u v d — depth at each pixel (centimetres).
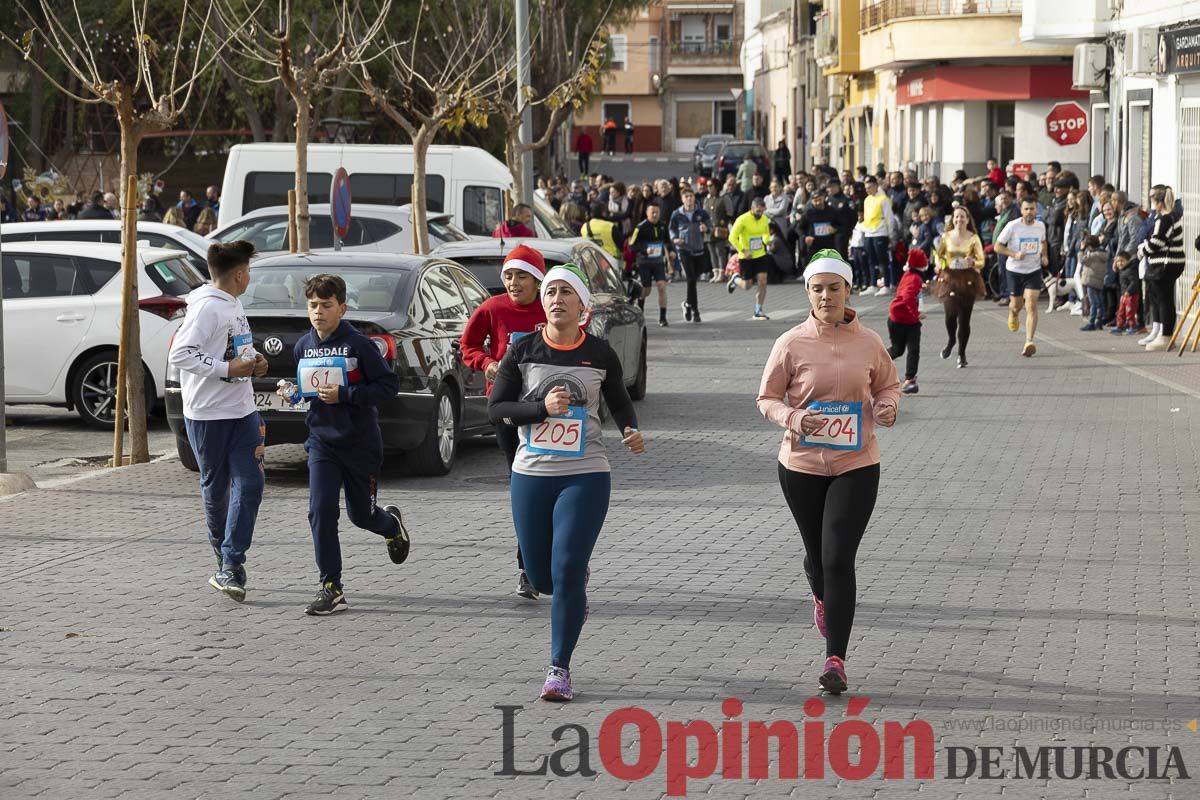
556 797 892
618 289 2723
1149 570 1455
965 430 2338
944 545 1562
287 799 887
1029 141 6388
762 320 4159
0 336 1914
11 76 6656
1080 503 1784
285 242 3384
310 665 1155
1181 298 3728
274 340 1878
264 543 1583
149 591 1382
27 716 1038
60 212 4981
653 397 2752
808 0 11044
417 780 917
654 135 15900
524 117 4159
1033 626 1259
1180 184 3812
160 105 2077
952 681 1109
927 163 6912
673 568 1463
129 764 944
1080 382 2873
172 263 2508
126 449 2239
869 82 8231
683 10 15688
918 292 2723
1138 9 4138
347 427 1315
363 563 1494
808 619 1280
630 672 1133
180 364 1330
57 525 1662
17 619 1287
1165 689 1091
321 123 5978
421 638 1230
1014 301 3350
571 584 1073
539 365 1102
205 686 1104
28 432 2428
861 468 1099
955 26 6266
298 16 4838
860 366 1098
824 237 5069
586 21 5781
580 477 1095
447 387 1997
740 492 1855
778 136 12656
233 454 1352
